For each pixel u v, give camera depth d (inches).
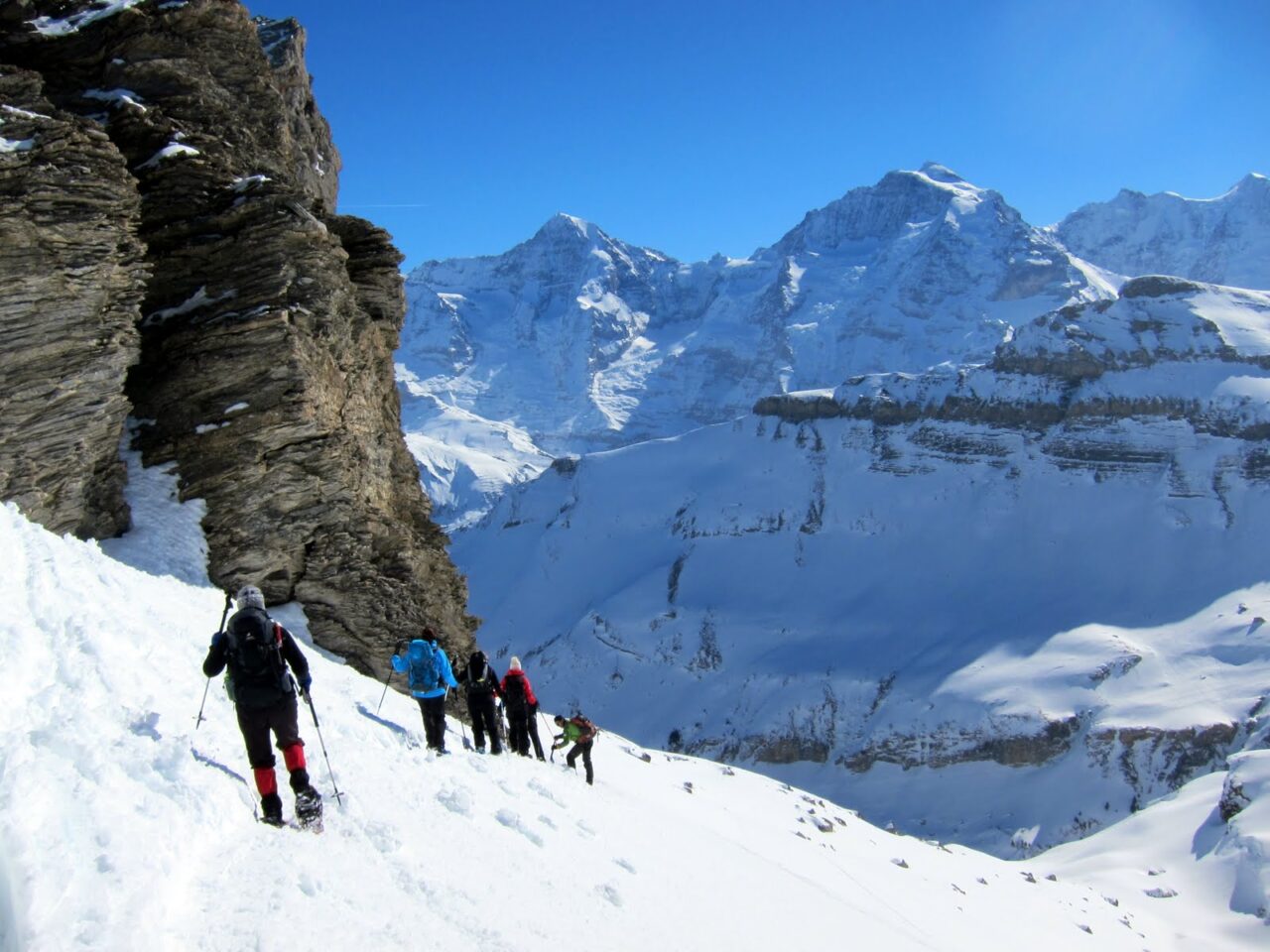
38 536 566.6
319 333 1047.0
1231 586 7775.6
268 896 283.1
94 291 829.2
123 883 250.2
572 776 817.5
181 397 945.5
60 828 255.8
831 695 7062.0
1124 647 6727.4
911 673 7180.1
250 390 966.4
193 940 252.1
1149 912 3043.8
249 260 1003.3
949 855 2097.7
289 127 1306.6
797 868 1042.1
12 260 772.6
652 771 1403.8
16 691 334.0
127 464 911.7
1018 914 1638.8
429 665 607.2
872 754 6353.3
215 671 348.8
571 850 491.5
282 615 964.6
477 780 549.6
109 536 865.5
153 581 745.0
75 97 1024.9
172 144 1020.5
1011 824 5541.3
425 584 1130.7
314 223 1042.1
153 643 475.5
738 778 1756.9
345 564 1015.6
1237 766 3924.7
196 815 308.7
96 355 829.8
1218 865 3289.9
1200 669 6348.4
